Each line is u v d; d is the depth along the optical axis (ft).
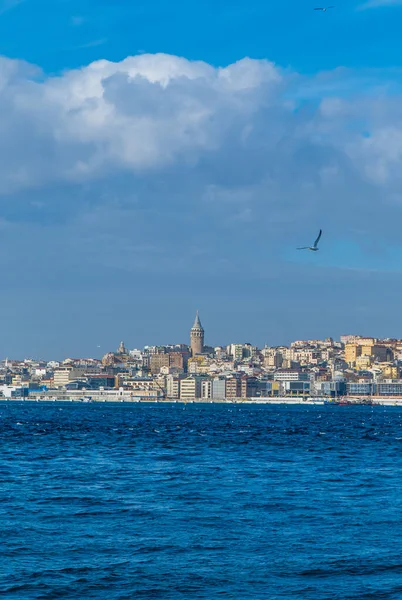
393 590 444.14
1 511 653.71
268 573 472.85
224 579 460.96
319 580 460.96
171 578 461.78
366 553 517.14
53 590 439.63
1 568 477.36
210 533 573.74
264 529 588.91
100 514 644.27
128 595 433.89
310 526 601.21
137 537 559.38
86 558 501.15
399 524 609.83
